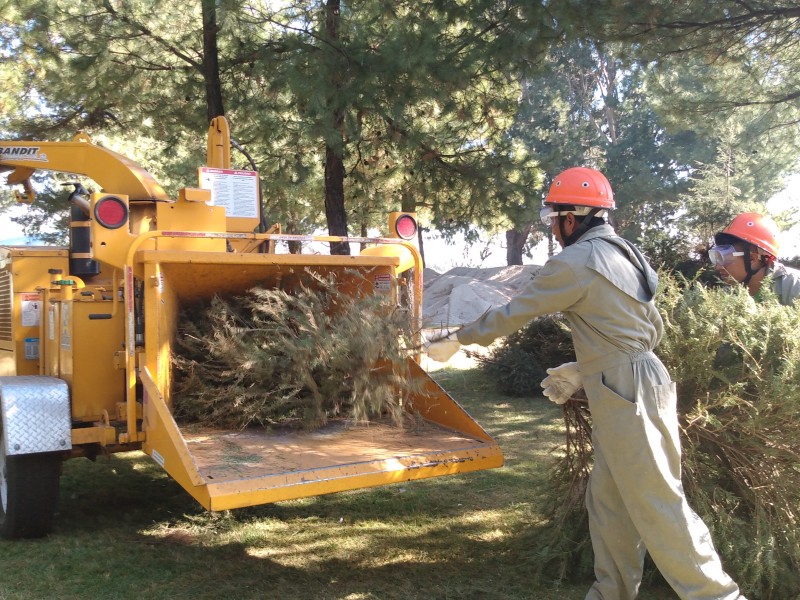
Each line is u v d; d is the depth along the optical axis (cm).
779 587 364
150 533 484
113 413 464
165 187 1456
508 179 1052
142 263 424
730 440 372
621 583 342
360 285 506
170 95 1159
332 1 946
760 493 370
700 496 370
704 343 371
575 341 334
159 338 422
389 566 422
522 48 885
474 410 908
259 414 449
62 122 1195
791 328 366
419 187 1108
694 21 888
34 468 450
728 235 430
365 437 438
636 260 333
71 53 1049
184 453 358
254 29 987
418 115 1053
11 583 396
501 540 459
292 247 641
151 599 378
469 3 897
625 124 3478
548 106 3325
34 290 538
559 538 402
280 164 1166
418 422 464
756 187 2395
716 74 1215
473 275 2888
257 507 536
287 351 448
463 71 879
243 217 586
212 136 679
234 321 471
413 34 866
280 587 393
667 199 3122
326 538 471
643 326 323
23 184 684
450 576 406
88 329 460
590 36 888
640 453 309
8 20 1003
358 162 1141
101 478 623
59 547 453
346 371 459
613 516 337
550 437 754
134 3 1034
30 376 487
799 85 1212
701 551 308
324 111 856
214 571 416
